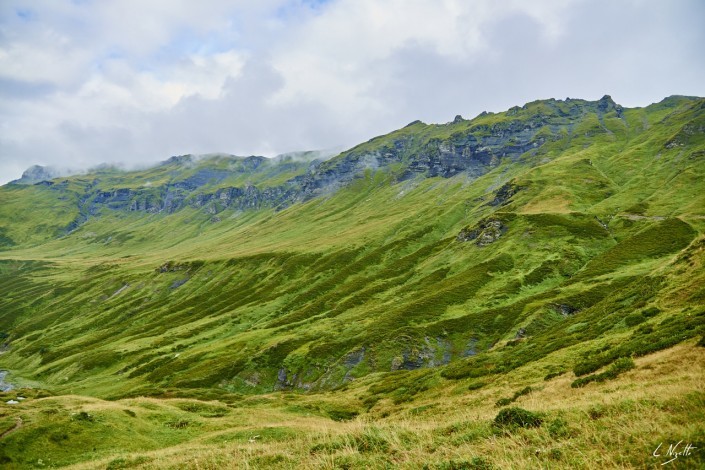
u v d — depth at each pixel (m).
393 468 14.45
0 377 167.62
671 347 28.80
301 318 163.88
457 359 106.81
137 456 29.50
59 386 143.00
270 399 72.44
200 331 173.62
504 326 111.31
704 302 38.25
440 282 155.75
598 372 31.52
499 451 13.73
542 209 195.62
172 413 49.78
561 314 103.50
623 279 111.31
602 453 11.59
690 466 9.73
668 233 135.12
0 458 32.81
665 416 12.86
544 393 31.12
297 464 17.61
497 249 166.62
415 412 43.06
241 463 19.97
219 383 115.75
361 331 126.69
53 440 36.47
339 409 61.34
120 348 166.25
